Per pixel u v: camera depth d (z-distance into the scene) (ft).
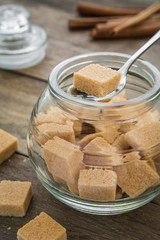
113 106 1.07
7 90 1.62
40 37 1.78
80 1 2.22
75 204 1.15
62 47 1.83
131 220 1.19
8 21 1.72
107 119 1.09
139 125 1.12
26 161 1.35
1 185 1.23
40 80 1.67
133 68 1.20
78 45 1.84
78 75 1.16
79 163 1.12
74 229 1.18
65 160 1.10
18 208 1.19
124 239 1.16
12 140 1.36
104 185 1.10
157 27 1.82
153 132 1.12
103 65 1.22
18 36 1.71
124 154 1.11
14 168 1.33
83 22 1.96
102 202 1.13
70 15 2.09
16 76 1.69
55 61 1.76
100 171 1.12
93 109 1.07
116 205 1.13
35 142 1.17
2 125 1.47
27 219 1.20
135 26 1.84
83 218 1.20
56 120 1.14
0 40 1.70
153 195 1.15
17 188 1.23
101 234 1.17
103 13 2.03
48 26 1.99
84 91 1.17
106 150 1.10
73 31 1.96
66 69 1.17
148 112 1.13
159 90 1.10
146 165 1.13
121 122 1.10
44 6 2.17
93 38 1.89
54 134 1.13
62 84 1.17
